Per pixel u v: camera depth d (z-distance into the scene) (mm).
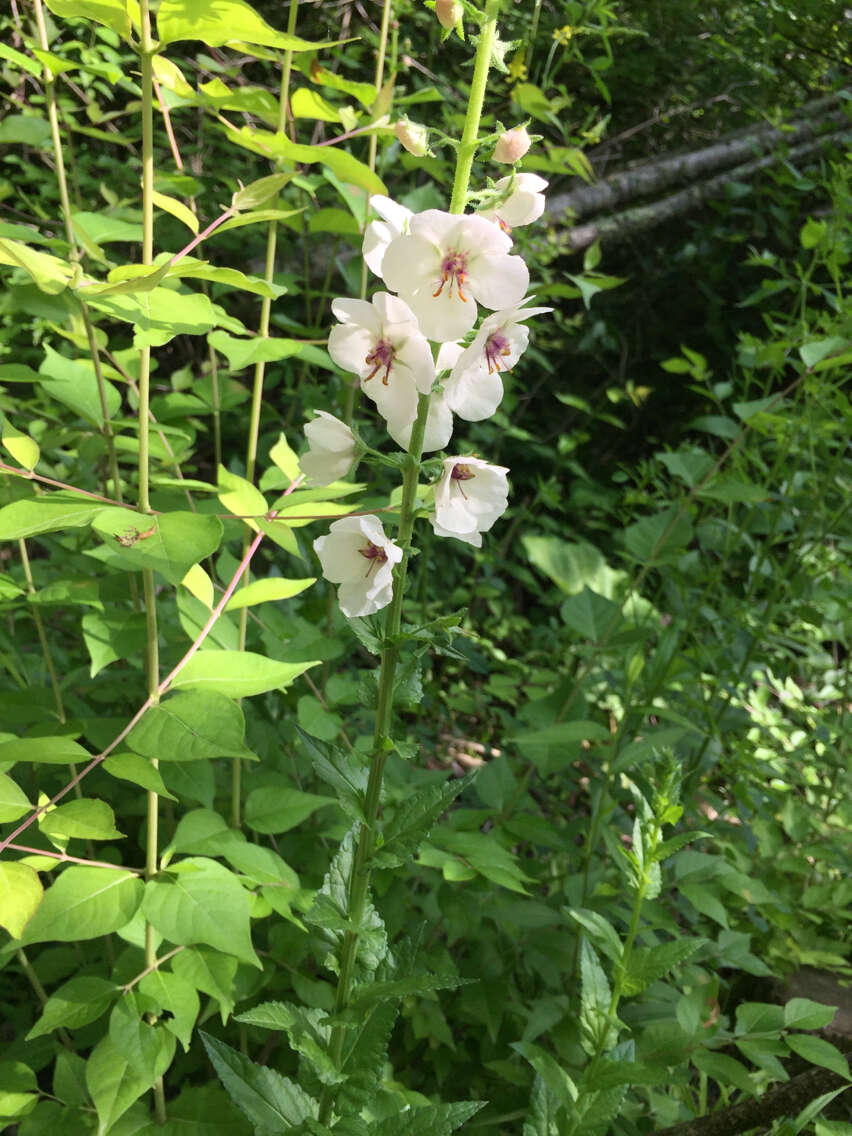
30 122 291
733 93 929
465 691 625
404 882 364
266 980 315
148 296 246
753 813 455
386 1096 288
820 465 547
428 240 204
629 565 567
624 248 975
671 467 461
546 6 752
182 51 665
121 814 355
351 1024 221
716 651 458
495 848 326
